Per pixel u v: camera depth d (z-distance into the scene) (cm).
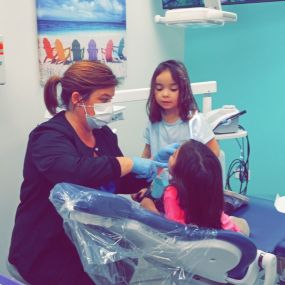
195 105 193
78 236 97
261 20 269
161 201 138
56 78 126
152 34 272
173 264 102
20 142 194
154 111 194
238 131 217
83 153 121
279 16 262
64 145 114
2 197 189
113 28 237
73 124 124
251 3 263
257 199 183
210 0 183
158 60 281
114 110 127
